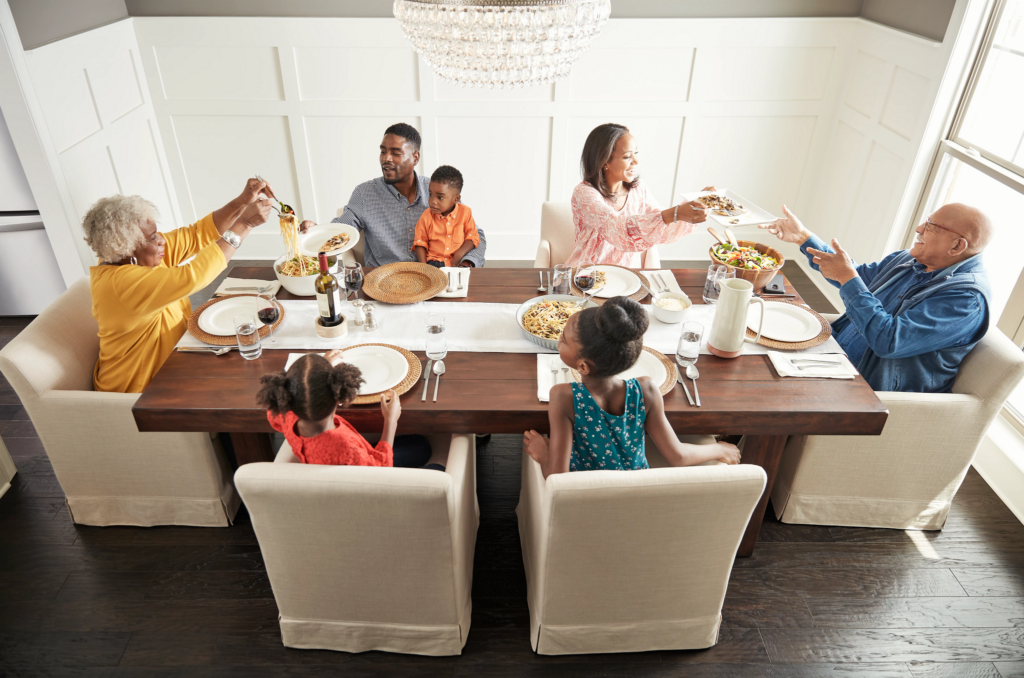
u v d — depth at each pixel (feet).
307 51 11.37
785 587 6.71
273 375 4.73
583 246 8.66
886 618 6.42
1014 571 6.96
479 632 6.22
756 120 12.27
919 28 9.78
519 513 7.07
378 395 5.55
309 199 12.90
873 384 6.82
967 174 9.27
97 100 10.26
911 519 7.24
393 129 8.86
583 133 12.34
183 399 5.58
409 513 4.71
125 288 6.14
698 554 5.09
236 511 7.32
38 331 6.44
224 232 7.52
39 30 9.09
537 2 5.26
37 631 6.15
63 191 9.62
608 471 4.60
